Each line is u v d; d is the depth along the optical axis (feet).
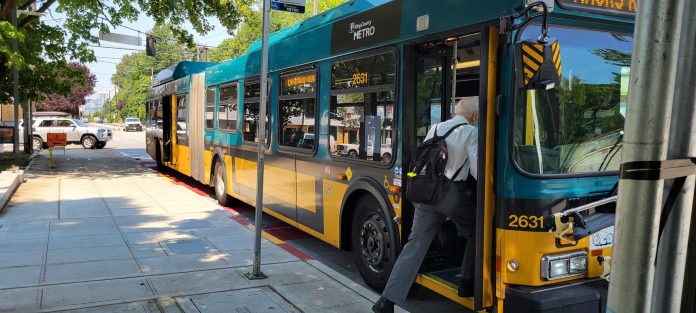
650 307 6.37
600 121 12.59
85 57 58.70
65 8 54.13
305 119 21.74
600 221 12.07
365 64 17.40
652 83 6.00
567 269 11.96
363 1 18.10
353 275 19.98
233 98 30.94
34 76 60.90
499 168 12.01
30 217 27.12
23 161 58.80
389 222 16.06
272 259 19.53
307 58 21.43
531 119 11.80
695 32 6.00
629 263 6.27
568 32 12.28
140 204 32.04
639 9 6.11
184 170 42.80
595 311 11.83
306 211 21.71
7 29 42.50
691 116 6.12
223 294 15.56
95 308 14.17
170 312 14.07
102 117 379.76
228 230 24.90
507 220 11.87
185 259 19.39
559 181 11.92
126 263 18.72
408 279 13.80
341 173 18.85
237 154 30.19
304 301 15.19
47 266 18.19
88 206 30.83
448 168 13.28
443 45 15.24
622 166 6.35
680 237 6.35
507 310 11.91
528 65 10.94
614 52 12.78
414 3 14.96
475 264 12.55
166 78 48.98
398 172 15.58
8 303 14.44
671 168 6.11
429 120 15.87
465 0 12.98
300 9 17.31
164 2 52.65
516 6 11.56
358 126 17.78
